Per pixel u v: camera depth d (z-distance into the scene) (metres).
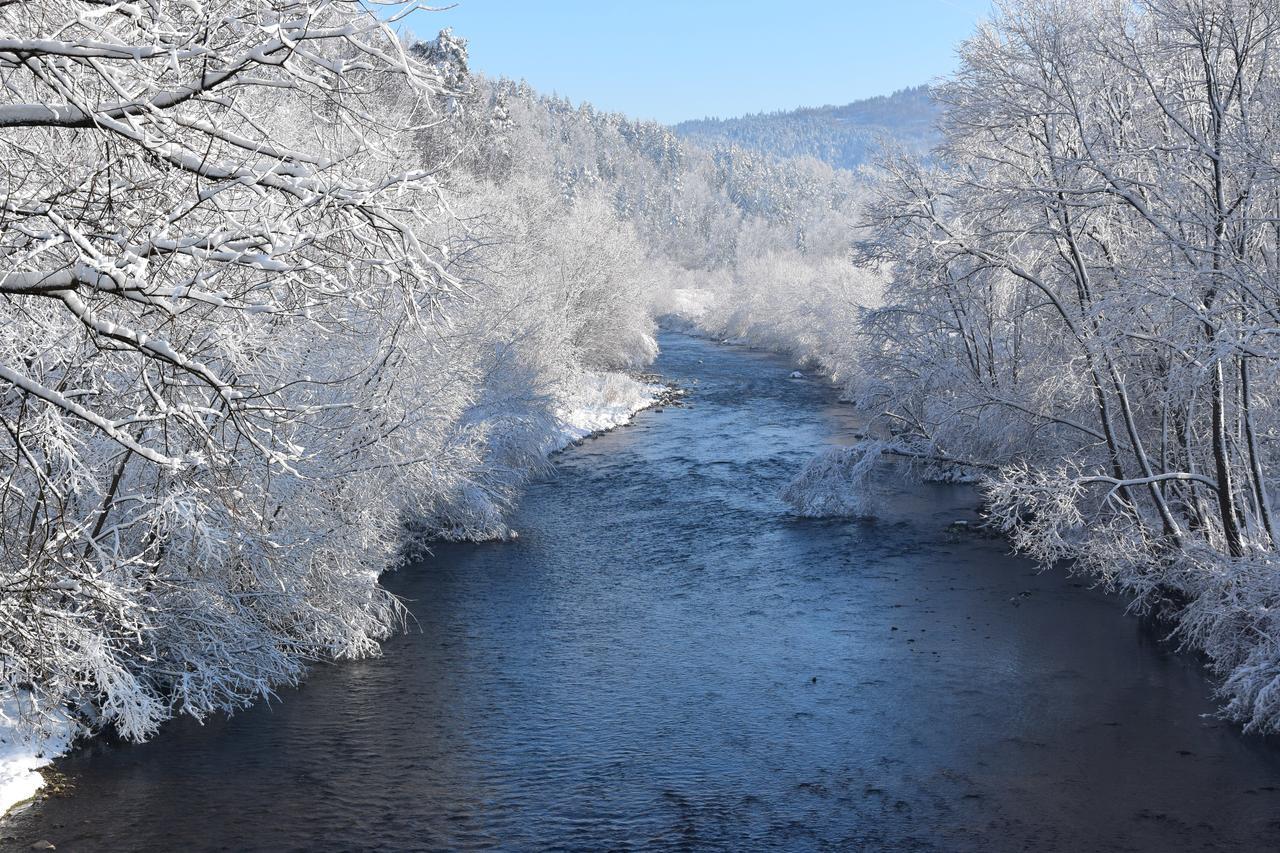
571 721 13.77
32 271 6.81
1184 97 17.39
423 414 17.42
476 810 11.32
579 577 20.39
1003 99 19.11
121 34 7.09
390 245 7.43
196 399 10.86
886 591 19.61
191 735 13.05
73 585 8.72
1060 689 14.98
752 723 13.77
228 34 7.04
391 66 6.65
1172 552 17.92
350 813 11.17
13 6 6.97
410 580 20.06
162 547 13.35
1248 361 16.12
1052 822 11.26
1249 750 13.04
